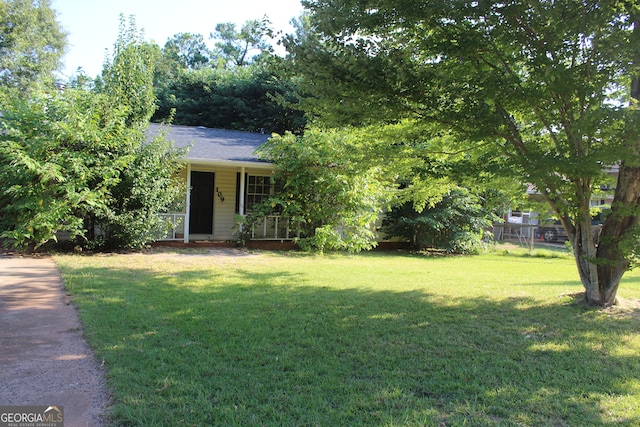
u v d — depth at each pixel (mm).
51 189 8891
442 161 6648
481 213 14703
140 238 10312
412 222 13742
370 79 5230
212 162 11734
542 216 7262
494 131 5426
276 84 23453
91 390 3182
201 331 4582
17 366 3580
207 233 13477
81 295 5996
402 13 4934
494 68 5438
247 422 2775
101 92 10898
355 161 7234
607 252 6145
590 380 3607
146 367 3594
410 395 3242
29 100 10312
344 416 2896
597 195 6410
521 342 4562
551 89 4910
